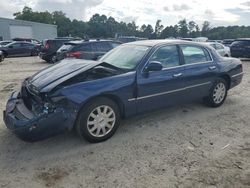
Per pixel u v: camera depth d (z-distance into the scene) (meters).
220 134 4.68
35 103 4.00
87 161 3.73
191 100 5.55
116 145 4.20
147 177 3.37
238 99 6.94
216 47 15.28
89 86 4.00
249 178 3.35
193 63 5.45
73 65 4.54
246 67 14.06
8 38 49.66
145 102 4.70
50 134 3.78
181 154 3.95
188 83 5.32
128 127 4.90
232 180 3.31
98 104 4.12
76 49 11.77
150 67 4.55
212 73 5.74
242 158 3.84
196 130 4.83
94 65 4.41
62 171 3.50
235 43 18.11
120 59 4.97
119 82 4.29
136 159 3.79
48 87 3.84
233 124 5.15
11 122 3.85
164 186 3.19
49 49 16.69
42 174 3.43
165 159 3.80
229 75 6.13
